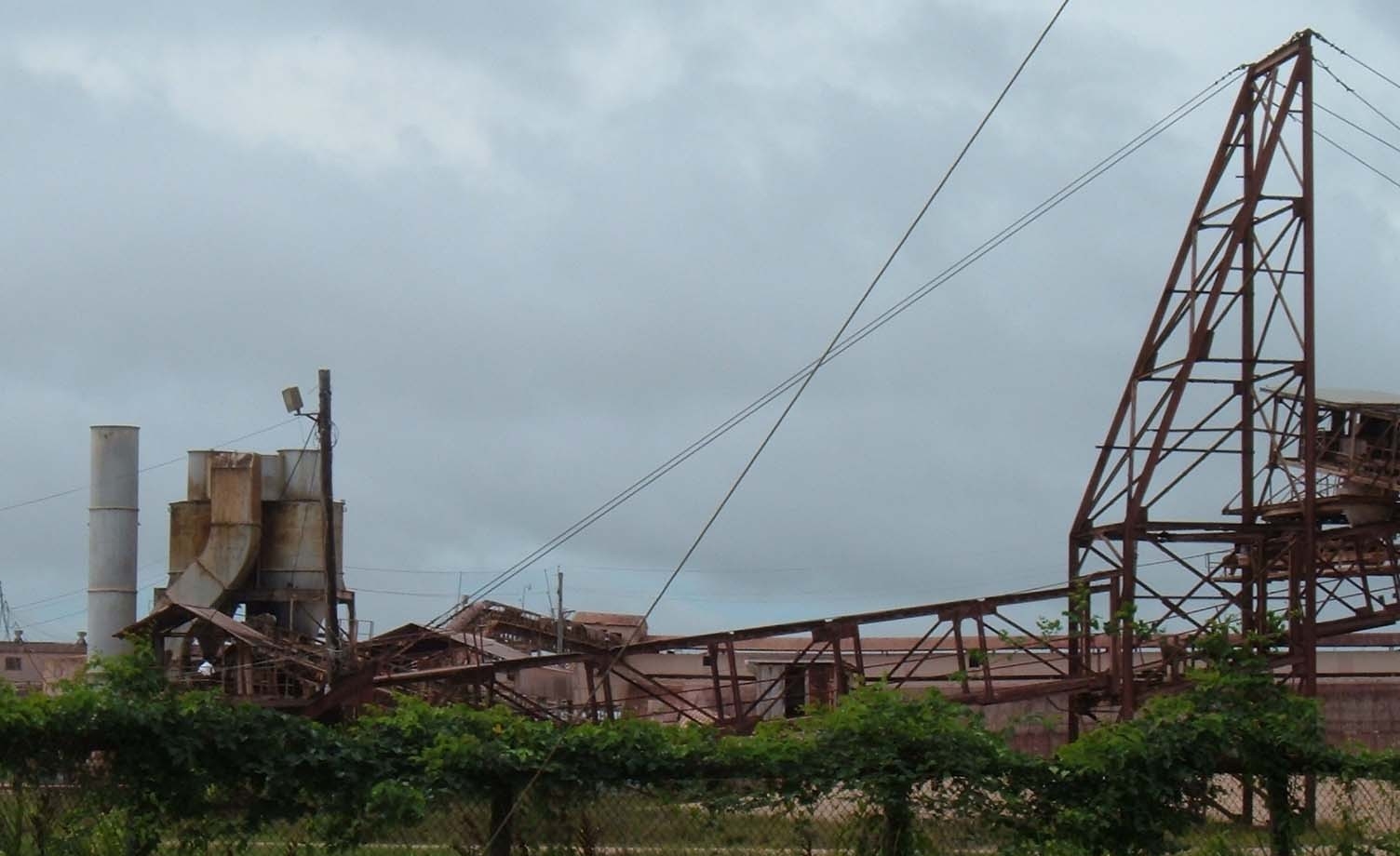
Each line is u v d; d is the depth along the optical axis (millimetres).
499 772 14719
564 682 55312
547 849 14734
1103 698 36281
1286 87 36219
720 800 14867
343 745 14812
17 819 14094
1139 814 15500
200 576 59312
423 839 14836
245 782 14602
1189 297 36938
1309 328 36500
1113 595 36375
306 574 60438
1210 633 17250
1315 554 36469
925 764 15070
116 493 60938
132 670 14641
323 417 46656
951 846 15156
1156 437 36844
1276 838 16062
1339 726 48250
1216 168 37312
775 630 35750
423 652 51531
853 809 15000
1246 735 16016
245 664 46062
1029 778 15414
